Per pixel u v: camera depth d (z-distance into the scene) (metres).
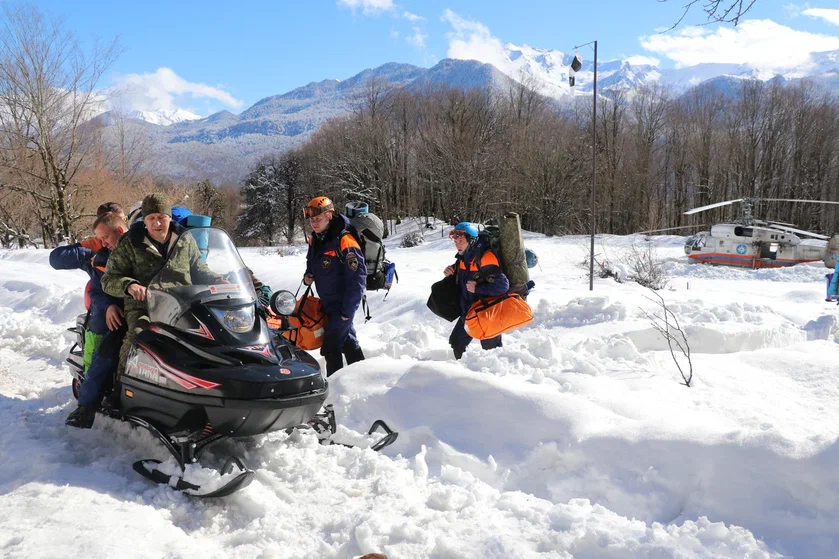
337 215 6.17
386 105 61.47
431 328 8.48
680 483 3.72
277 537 3.51
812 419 4.71
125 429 4.82
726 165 55.62
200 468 3.95
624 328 7.50
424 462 4.33
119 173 34.62
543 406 4.48
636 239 36.41
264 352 4.39
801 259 23.81
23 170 28.80
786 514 3.34
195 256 4.63
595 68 13.49
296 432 4.88
